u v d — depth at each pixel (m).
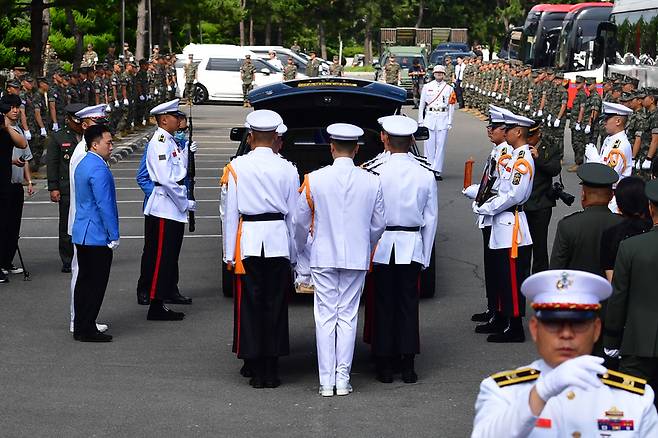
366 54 90.12
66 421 8.13
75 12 50.47
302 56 57.25
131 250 15.51
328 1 82.94
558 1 87.19
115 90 30.34
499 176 10.34
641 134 18.89
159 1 50.81
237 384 9.16
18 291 12.84
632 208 7.35
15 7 32.78
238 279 9.00
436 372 9.55
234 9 69.75
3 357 9.95
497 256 10.45
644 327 6.73
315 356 10.16
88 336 10.55
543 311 4.00
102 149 10.44
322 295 8.82
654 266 6.69
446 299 12.48
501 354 10.15
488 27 93.19
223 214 10.02
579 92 25.72
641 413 4.01
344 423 8.09
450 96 22.67
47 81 23.75
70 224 10.61
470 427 8.00
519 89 35.03
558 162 11.18
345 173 8.73
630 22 30.03
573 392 4.04
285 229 8.95
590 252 8.06
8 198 13.27
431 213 9.17
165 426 8.02
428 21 94.06
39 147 22.48
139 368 9.63
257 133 9.02
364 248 8.77
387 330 9.11
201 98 46.78
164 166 11.37
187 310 11.92
